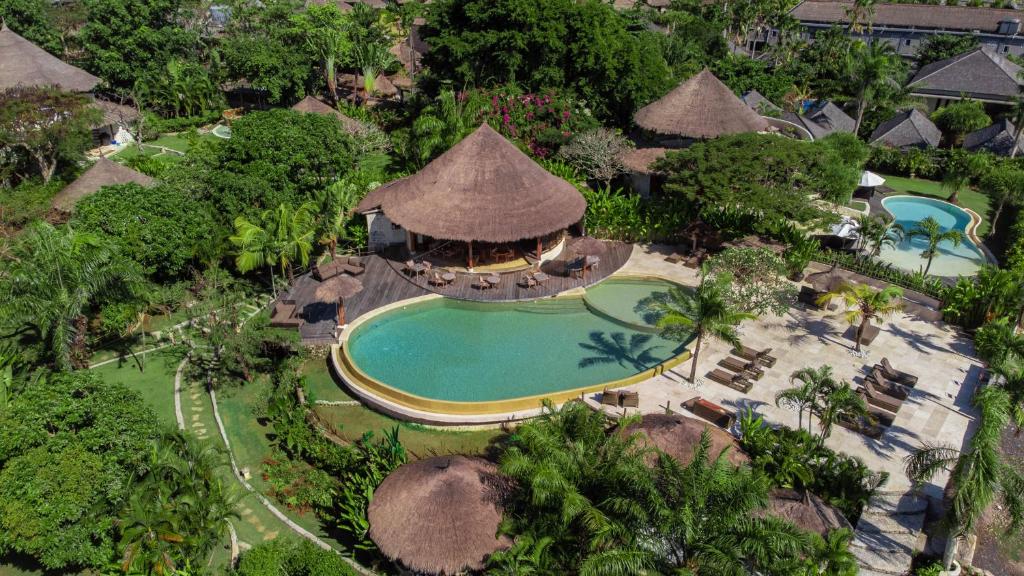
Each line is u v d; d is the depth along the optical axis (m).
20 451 19.48
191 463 22.14
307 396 27.66
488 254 39.44
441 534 19.17
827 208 46.09
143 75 69.00
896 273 37.81
